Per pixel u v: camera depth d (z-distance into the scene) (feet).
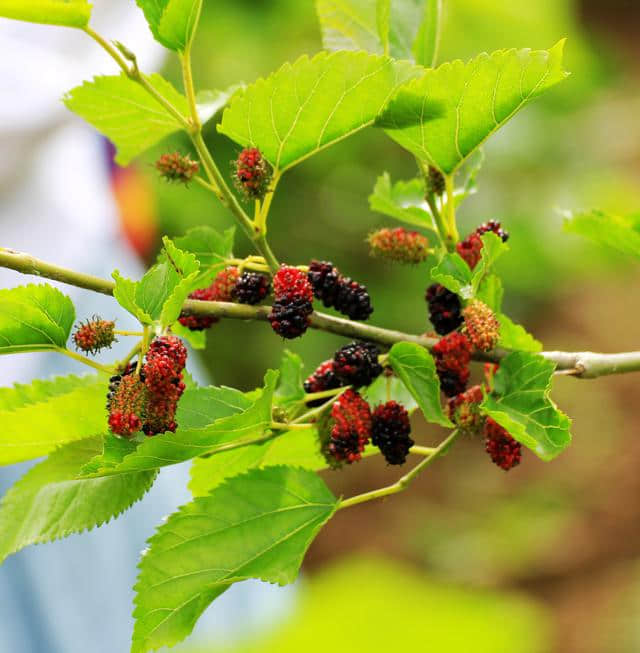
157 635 2.22
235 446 2.32
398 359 2.33
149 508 3.84
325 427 2.34
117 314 4.04
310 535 2.27
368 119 2.33
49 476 2.27
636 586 6.84
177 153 2.37
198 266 2.20
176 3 2.26
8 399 2.32
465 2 6.89
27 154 4.07
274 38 6.48
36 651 3.60
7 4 2.20
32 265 2.20
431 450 2.36
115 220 4.28
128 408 2.17
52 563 3.73
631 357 2.43
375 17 2.50
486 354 2.39
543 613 7.04
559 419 2.29
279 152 2.33
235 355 7.33
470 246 2.43
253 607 3.12
